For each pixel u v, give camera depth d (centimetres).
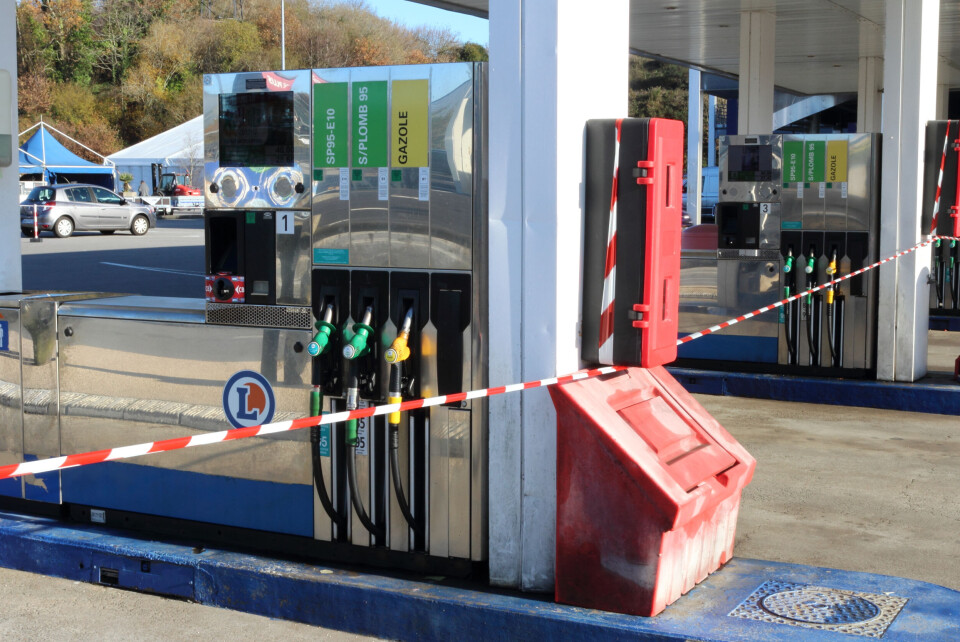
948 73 1902
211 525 433
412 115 373
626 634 333
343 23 6900
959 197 825
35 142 3394
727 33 1396
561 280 355
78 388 454
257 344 411
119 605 401
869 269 838
